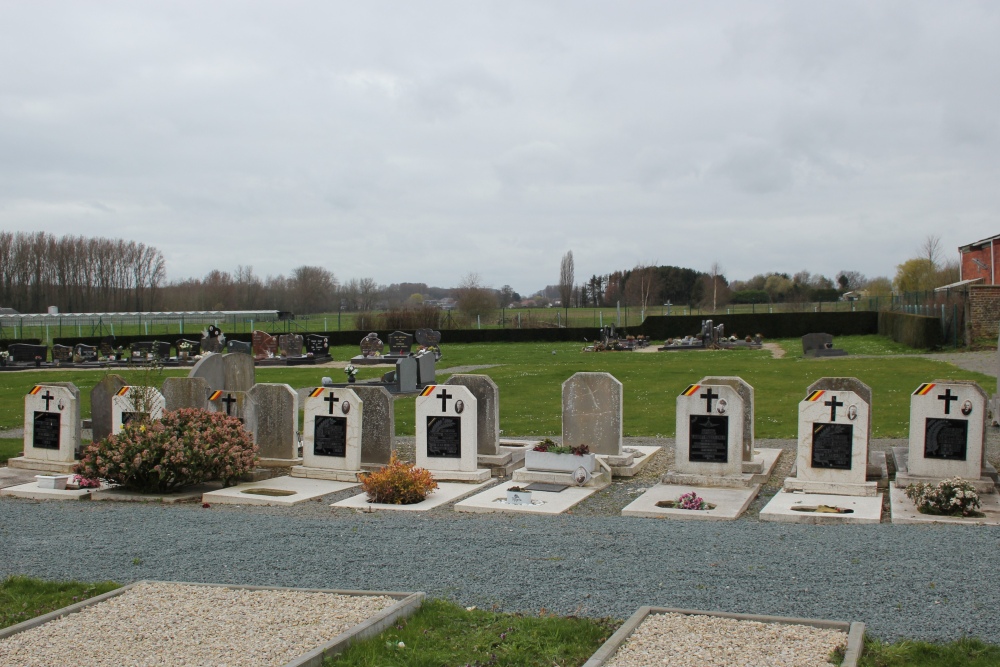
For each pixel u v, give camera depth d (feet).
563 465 46.19
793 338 202.69
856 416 41.24
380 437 50.14
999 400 60.54
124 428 46.11
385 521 35.88
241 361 78.07
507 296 431.43
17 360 159.74
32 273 330.13
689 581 24.67
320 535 31.83
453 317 242.99
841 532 31.50
